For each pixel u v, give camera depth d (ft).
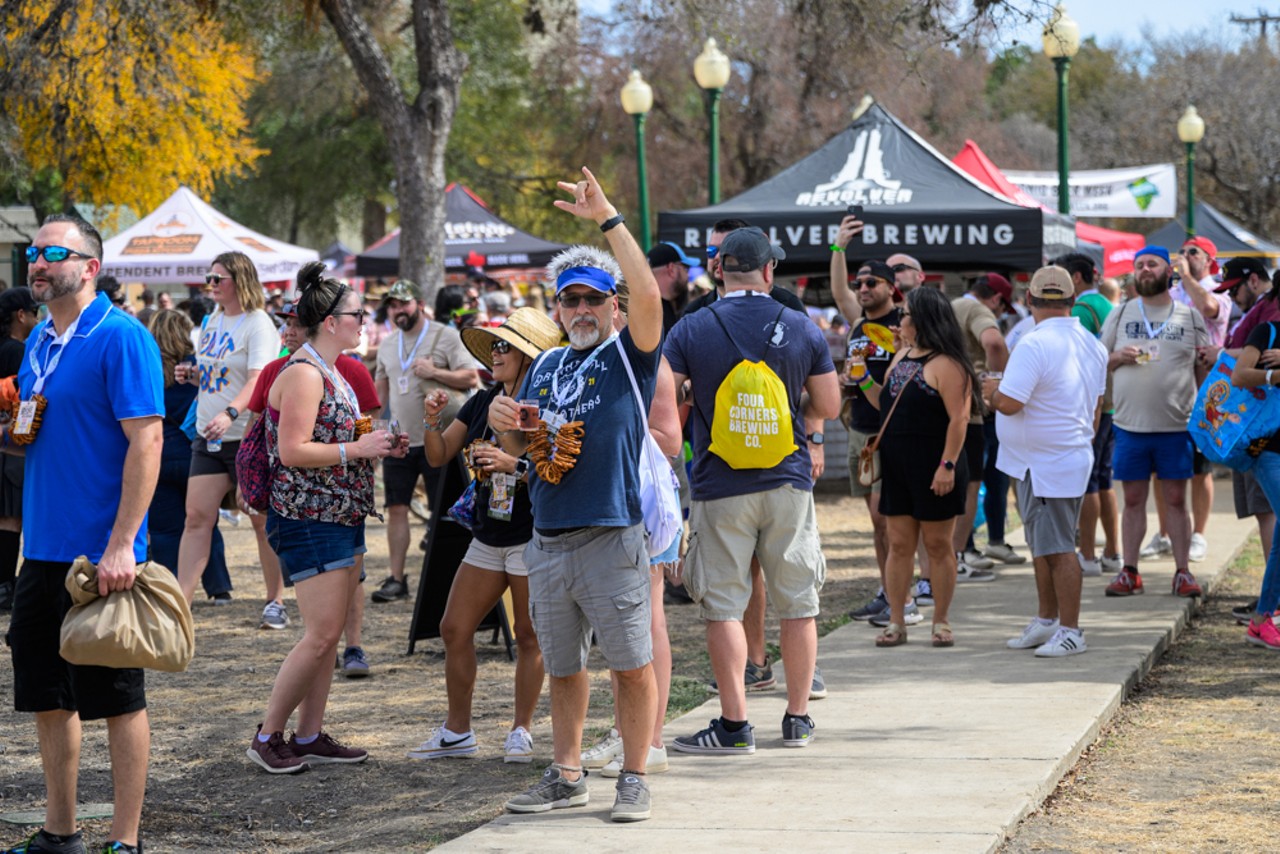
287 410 18.34
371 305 62.85
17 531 29.14
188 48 60.18
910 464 24.34
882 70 48.49
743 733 18.44
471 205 78.84
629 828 15.21
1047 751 18.03
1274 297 25.31
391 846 15.60
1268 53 141.18
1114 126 150.71
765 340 18.61
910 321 24.14
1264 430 24.88
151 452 14.57
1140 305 29.58
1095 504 32.53
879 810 15.64
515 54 127.75
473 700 22.89
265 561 29.12
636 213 127.44
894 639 25.29
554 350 16.02
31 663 14.92
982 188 40.24
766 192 41.16
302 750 19.12
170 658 14.29
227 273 27.30
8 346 28.63
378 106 56.95
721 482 18.44
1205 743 19.54
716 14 55.52
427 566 24.70
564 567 15.33
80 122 58.34
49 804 15.08
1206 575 32.24
